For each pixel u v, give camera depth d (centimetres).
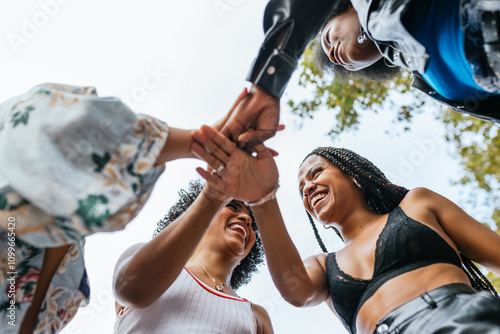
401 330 198
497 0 158
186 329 216
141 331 219
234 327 227
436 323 188
